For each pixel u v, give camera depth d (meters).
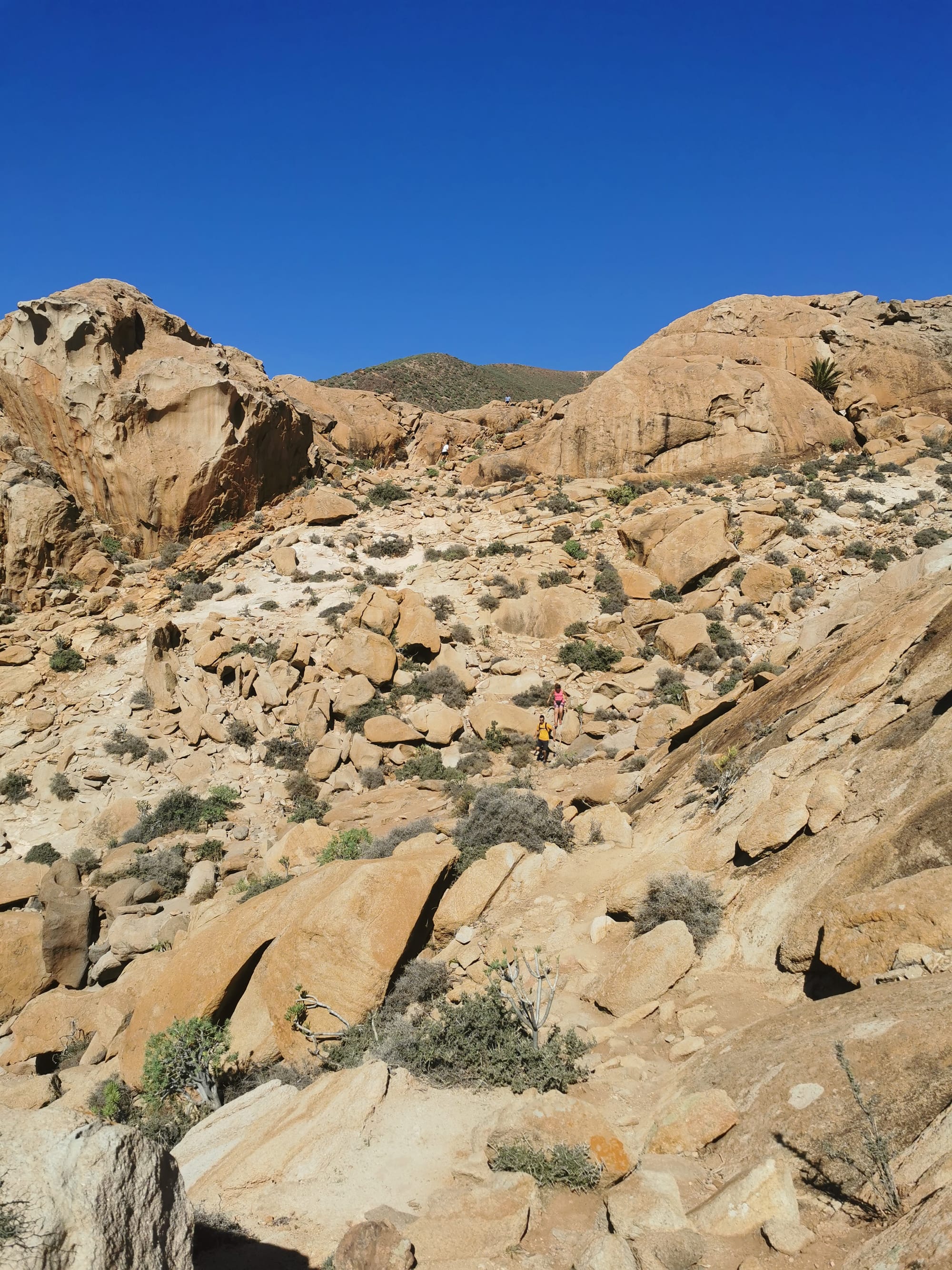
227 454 36.06
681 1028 7.69
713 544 31.08
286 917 11.39
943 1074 4.86
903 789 8.45
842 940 6.97
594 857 12.54
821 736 10.94
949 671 9.55
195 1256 5.34
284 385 51.66
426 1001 10.25
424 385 94.81
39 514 32.69
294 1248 5.43
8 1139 3.52
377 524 38.47
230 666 26.42
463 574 32.62
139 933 16.55
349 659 26.39
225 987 11.04
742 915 8.98
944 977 5.93
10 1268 3.13
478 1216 5.37
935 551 17.55
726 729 14.81
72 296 35.53
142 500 35.00
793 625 27.94
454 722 24.02
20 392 35.38
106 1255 3.39
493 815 13.91
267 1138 7.09
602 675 27.12
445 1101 7.32
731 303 48.94
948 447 38.78
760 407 40.59
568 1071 7.37
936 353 42.12
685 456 40.38
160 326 38.59
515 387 103.56
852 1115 5.01
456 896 11.65
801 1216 4.68
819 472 38.06
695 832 11.27
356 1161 6.50
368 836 15.90
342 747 23.55
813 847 8.91
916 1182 4.34
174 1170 4.10
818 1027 6.16
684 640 26.86
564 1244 5.13
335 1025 10.09
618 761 20.08
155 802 21.77
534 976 8.23
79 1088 11.35
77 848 20.53
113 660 27.67
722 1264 4.49
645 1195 5.05
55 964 16.39
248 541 35.66
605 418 41.59
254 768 23.39
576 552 33.81
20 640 28.83
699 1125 5.77
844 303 48.41
